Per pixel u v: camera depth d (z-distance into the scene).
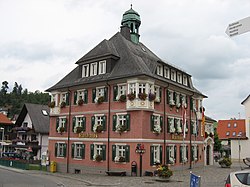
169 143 31.92
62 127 35.59
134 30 39.00
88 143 32.41
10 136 63.16
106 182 23.25
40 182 24.47
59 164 35.41
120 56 33.00
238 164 45.19
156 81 30.53
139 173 27.42
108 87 31.44
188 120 36.88
